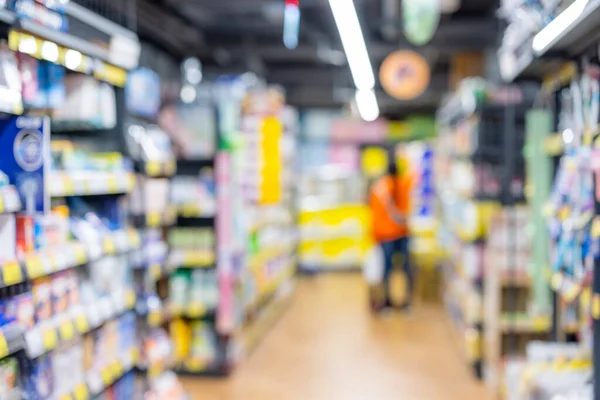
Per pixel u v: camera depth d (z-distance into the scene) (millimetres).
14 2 2566
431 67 14047
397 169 8648
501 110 5762
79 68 3115
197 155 5926
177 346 5922
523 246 5145
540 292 4438
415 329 7836
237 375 6008
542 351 3639
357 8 7168
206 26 10688
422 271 10055
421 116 16891
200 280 5867
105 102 3510
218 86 7266
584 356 3541
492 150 5762
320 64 14430
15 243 2643
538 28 3330
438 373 6055
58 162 3121
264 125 7594
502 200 5676
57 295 2984
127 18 4348
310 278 11805
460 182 6742
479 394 5430
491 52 8852
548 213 3607
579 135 3277
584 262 3086
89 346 3320
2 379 2545
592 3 2566
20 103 2574
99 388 3285
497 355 5250
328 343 7180
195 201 5852
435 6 5789
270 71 14391
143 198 4227
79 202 3568
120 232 3607
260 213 7316
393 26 9430
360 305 9344
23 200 2529
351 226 12703
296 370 6168
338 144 14992
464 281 6488
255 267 7047
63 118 3312
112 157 3586
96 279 3404
